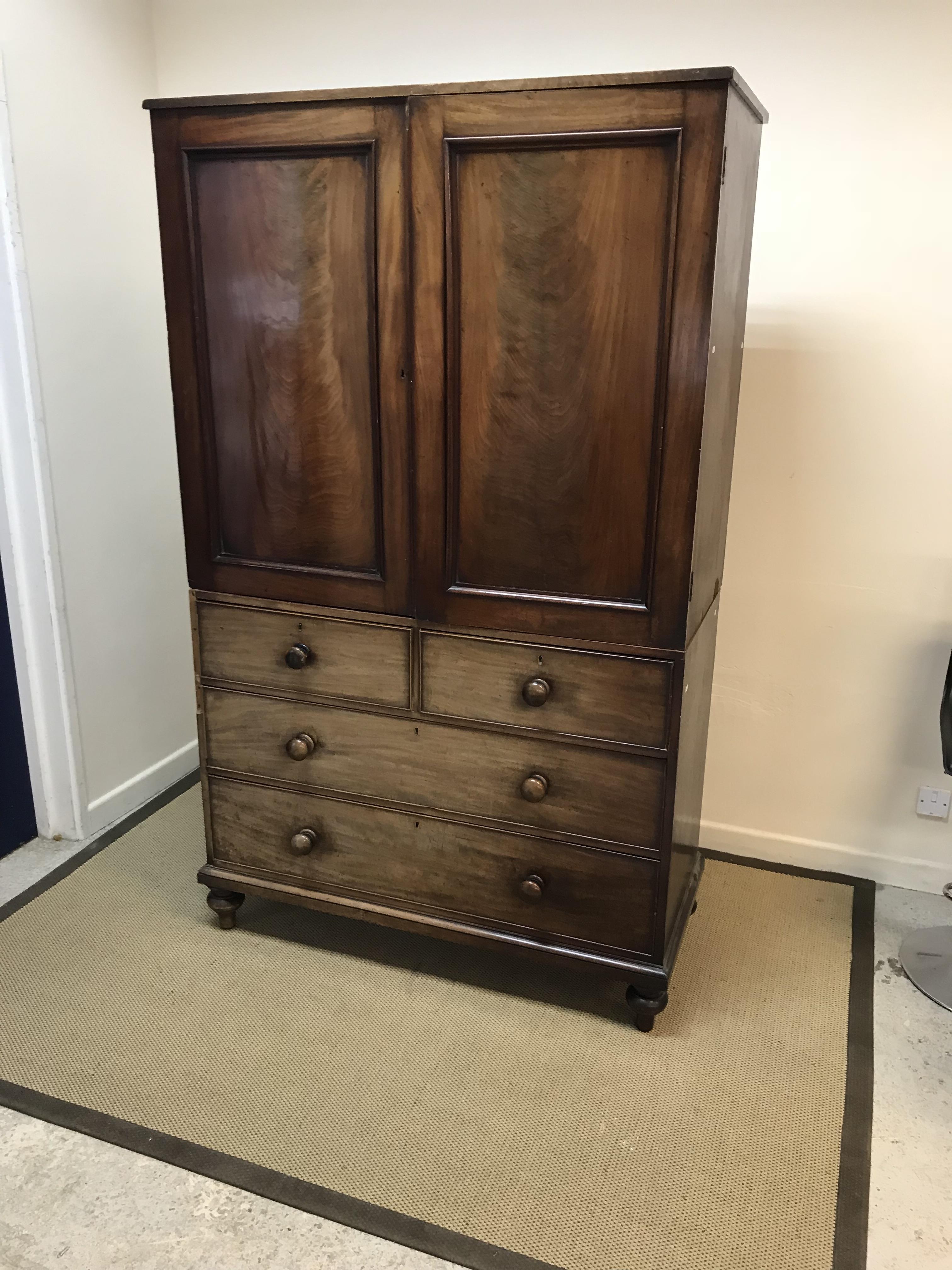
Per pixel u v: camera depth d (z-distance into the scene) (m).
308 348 1.67
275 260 1.64
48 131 2.09
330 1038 1.80
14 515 2.21
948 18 1.83
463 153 1.48
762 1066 1.75
